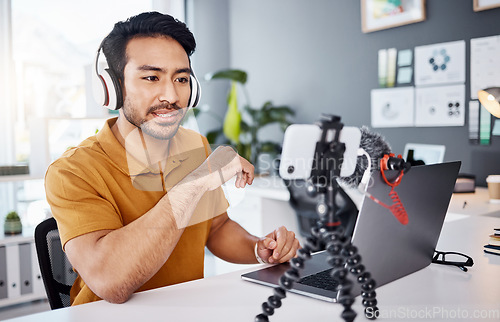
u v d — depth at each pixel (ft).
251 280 3.24
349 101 10.66
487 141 8.39
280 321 2.47
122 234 2.97
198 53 13.74
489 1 8.13
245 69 13.21
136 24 3.34
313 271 3.34
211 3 13.61
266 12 12.43
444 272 3.27
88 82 9.93
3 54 10.73
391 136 9.92
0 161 10.78
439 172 2.92
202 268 4.00
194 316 2.59
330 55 10.96
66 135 11.40
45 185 3.40
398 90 9.68
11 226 8.90
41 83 11.23
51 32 11.46
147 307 2.76
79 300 3.44
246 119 13.17
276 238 3.77
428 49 9.14
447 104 8.92
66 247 3.11
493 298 2.73
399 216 2.60
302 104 11.70
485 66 8.33
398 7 9.47
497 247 3.70
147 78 3.31
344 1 10.57
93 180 3.44
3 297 8.43
